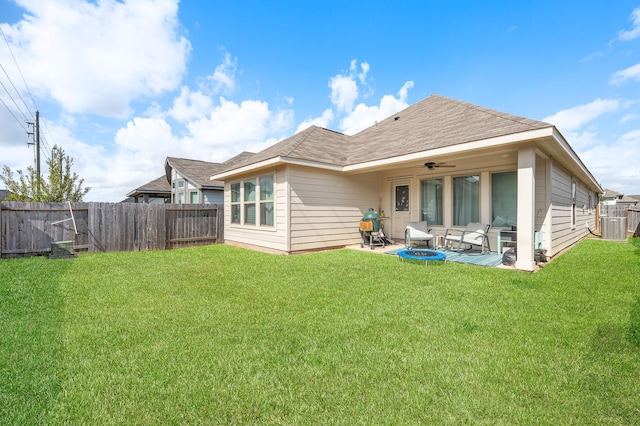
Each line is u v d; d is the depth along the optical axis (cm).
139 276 531
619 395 196
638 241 1072
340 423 172
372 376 219
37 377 215
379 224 906
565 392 199
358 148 974
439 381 212
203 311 353
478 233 730
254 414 180
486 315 338
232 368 228
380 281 491
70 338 278
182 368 228
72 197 1220
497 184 768
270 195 851
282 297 408
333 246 890
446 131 716
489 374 221
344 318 331
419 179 929
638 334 285
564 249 816
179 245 989
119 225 873
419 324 314
